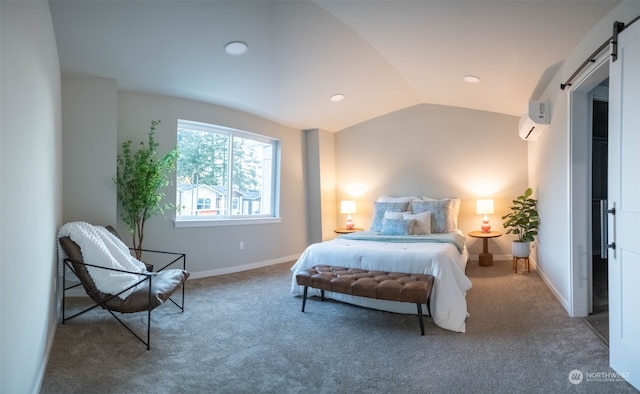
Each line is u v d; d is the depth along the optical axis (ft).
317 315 9.46
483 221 16.22
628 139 5.83
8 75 4.32
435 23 8.83
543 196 12.72
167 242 13.14
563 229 9.93
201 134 14.52
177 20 8.82
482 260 15.42
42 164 6.50
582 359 6.68
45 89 6.88
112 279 7.97
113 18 8.49
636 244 5.65
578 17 7.23
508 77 11.41
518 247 14.26
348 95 15.19
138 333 8.10
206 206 14.58
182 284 9.82
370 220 19.07
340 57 11.62
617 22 6.10
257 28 9.54
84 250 8.25
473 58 10.53
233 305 10.32
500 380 5.95
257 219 15.97
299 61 11.62
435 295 8.80
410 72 13.00
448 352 7.09
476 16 8.10
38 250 5.97
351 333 8.17
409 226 14.08
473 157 17.02
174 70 11.18
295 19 9.28
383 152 18.81
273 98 14.30
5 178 4.13
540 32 8.19
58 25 8.37
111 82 11.27
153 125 12.48
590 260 9.09
